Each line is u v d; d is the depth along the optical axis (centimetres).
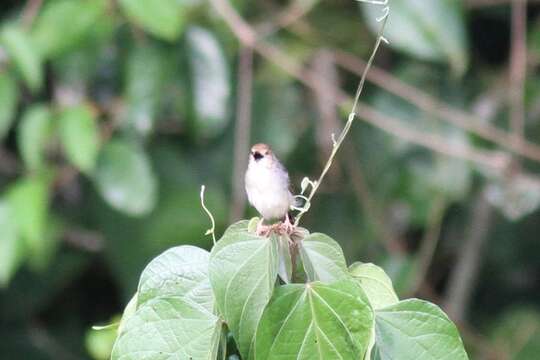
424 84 1309
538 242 1520
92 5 1079
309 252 572
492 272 1552
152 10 1040
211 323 556
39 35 1061
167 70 1131
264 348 530
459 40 1120
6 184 1314
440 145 1208
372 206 1333
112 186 1104
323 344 530
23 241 1062
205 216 1231
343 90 1382
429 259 1308
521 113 1253
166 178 1249
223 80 1151
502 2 1366
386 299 582
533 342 1423
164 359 551
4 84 1062
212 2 1163
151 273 580
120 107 1152
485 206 1470
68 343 1438
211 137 1230
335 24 1337
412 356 557
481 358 1427
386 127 1214
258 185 778
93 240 1329
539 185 1298
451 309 1462
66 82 1177
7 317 1396
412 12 1123
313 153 1358
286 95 1304
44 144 1077
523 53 1280
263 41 1277
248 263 552
